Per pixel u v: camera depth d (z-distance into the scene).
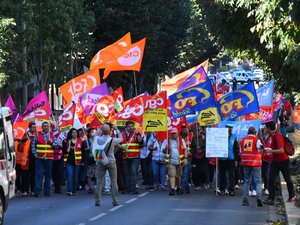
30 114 32.38
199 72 36.28
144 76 75.19
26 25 42.88
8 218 23.17
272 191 26.97
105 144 26.62
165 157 33.22
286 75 30.50
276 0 19.97
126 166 31.88
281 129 49.09
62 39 48.19
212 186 34.53
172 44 81.12
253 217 23.61
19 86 56.25
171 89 43.25
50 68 50.22
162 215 23.95
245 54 36.25
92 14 55.41
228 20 30.97
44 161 30.66
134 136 31.83
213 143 31.06
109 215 23.92
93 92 37.31
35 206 26.83
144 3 67.12
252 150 26.67
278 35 24.16
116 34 66.19
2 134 21.30
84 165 32.25
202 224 21.78
